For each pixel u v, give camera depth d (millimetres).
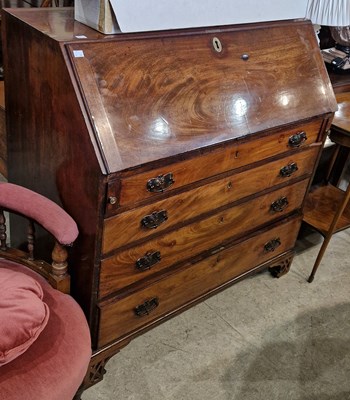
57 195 1330
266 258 1891
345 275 2102
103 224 1200
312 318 1859
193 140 1266
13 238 1683
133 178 1179
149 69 1211
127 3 1175
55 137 1236
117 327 1445
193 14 1316
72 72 1093
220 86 1345
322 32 2230
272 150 1534
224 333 1735
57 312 1162
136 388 1501
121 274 1353
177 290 1580
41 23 1212
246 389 1552
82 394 1455
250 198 1608
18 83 1316
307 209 2084
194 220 1458
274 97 1471
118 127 1135
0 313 982
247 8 1441
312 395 1567
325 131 1687
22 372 1003
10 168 1551
